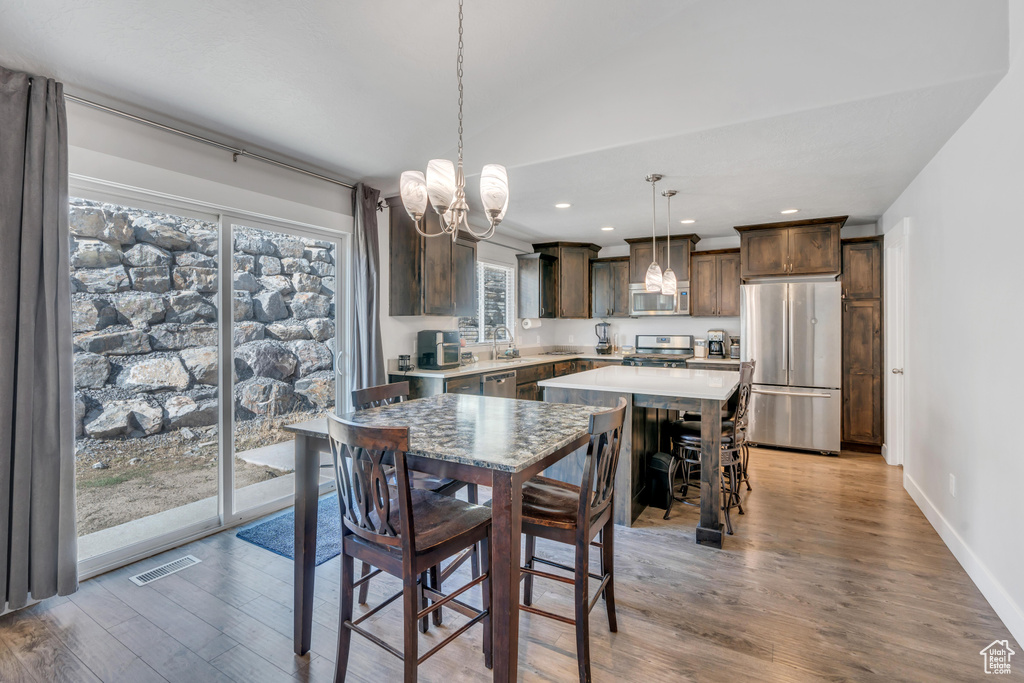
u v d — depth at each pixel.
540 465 1.49
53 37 1.89
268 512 3.11
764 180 3.37
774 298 4.65
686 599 2.12
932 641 1.83
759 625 1.94
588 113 2.80
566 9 2.34
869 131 2.51
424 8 2.15
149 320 2.58
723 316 5.45
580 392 3.13
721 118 2.45
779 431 4.62
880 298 4.46
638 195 3.78
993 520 2.08
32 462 2.00
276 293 3.20
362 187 3.55
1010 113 1.95
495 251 5.56
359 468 1.47
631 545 2.67
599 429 1.52
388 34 2.24
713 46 2.46
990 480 2.11
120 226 2.46
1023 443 1.85
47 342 2.00
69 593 2.10
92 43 1.95
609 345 6.47
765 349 4.69
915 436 3.29
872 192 3.68
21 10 1.75
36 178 1.97
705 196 3.80
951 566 2.40
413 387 4.00
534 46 2.52
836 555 2.53
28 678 1.65
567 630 1.92
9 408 1.93
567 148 2.86
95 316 2.39
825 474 3.89
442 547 1.48
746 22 2.39
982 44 1.99
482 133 3.14
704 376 3.55
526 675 1.67
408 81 2.58
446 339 4.23
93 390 2.38
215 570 2.38
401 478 1.36
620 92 2.71
